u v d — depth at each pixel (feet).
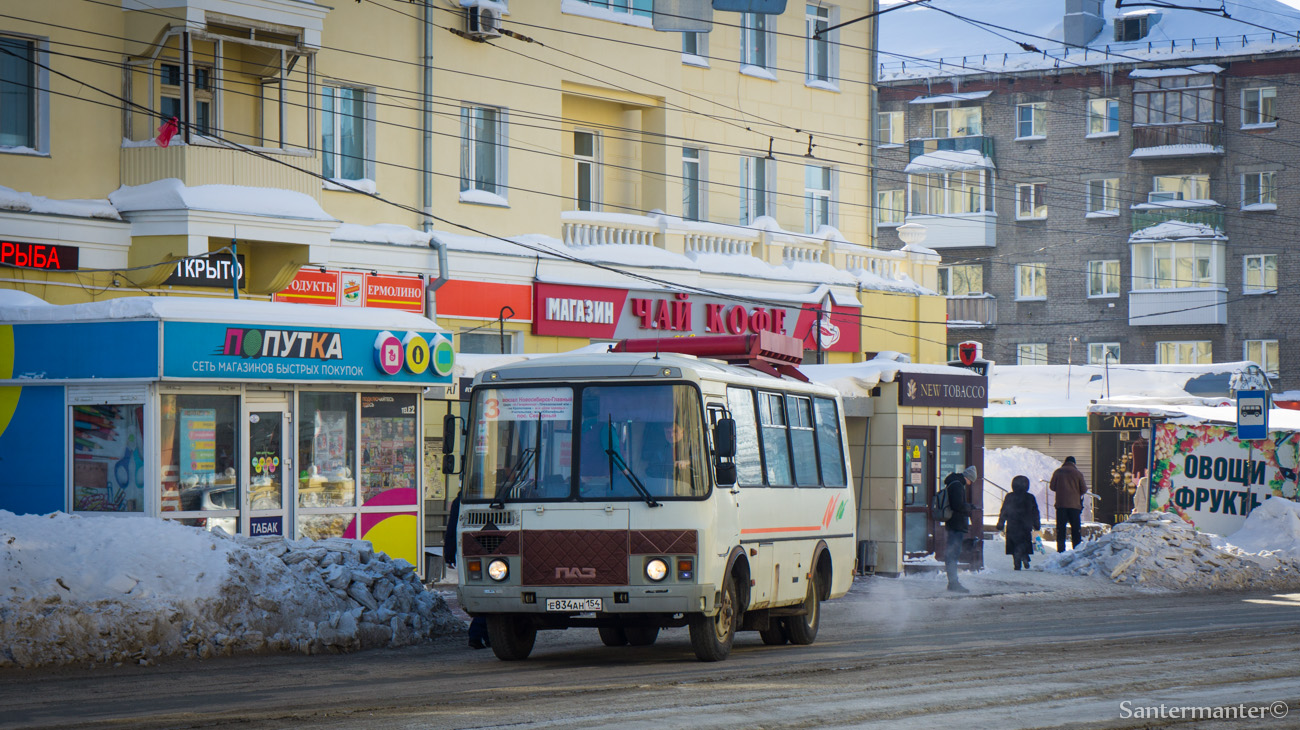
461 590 45.55
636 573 44.19
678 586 43.98
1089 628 59.11
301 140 84.89
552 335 98.53
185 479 61.46
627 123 109.50
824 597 56.29
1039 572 88.43
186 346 60.59
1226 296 211.20
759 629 51.34
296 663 45.73
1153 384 163.12
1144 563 85.15
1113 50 220.64
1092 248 219.41
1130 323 215.92
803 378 58.13
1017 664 44.65
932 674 41.73
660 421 45.01
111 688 39.17
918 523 84.79
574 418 45.50
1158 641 52.95
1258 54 210.59
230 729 31.12
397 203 90.89
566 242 101.50
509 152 97.76
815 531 55.06
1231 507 110.11
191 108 77.25
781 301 114.11
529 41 98.17
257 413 64.13
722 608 45.83
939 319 129.80
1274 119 210.38
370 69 89.35
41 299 72.02
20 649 42.86
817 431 57.21
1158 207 214.90
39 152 75.77
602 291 101.24
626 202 109.50
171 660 45.27
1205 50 213.66
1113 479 123.85
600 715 33.12
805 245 118.83
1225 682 40.14
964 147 224.33
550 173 100.68
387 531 69.15
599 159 108.06
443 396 74.18
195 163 77.05
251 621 47.88
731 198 115.85
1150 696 37.17
